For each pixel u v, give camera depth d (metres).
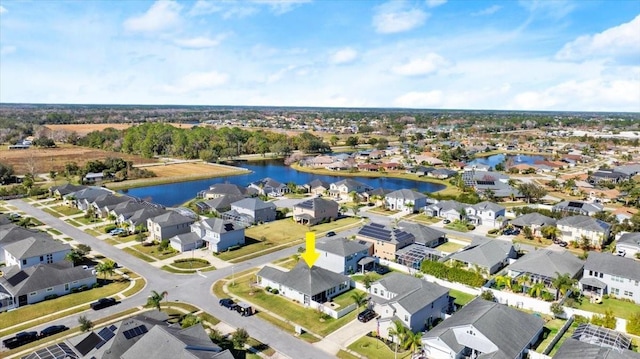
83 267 78.50
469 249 88.31
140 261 87.88
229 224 98.25
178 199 151.12
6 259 86.00
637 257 90.81
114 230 106.62
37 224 114.38
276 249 96.44
